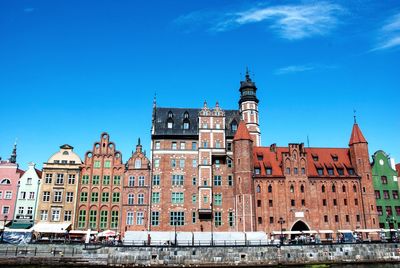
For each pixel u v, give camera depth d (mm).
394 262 61281
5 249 56375
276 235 72938
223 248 57875
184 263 56656
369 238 73000
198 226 73688
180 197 75438
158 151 78062
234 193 75812
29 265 55750
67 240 62594
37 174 76812
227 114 86750
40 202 74000
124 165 77750
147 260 56469
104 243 59031
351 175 78562
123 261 56344
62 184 75375
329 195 76875
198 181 75688
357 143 80875
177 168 77188
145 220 73750
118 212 75188
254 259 58125
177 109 84375
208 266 56719
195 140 79250
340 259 60562
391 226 78750
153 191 75625
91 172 76875
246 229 71250
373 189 77812
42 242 59500
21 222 72875
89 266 55844
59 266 55688
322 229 74438
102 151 78250
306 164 78438
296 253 59625
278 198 75625
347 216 75938
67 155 78000
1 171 76062
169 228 73438
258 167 78250
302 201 76000
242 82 92875
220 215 74875
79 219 74000
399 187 82000
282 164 78312
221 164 78188
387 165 83312
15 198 74562
